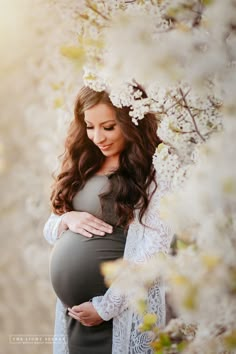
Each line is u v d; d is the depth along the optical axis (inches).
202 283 55.0
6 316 160.4
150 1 68.6
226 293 56.1
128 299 88.0
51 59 126.8
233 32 61.1
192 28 64.0
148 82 69.4
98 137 93.9
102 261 93.6
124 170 95.3
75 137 101.1
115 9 70.8
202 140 74.4
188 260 59.8
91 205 97.3
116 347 91.8
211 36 61.0
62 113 133.0
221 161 57.1
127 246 92.6
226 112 61.0
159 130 77.9
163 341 66.5
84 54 63.2
